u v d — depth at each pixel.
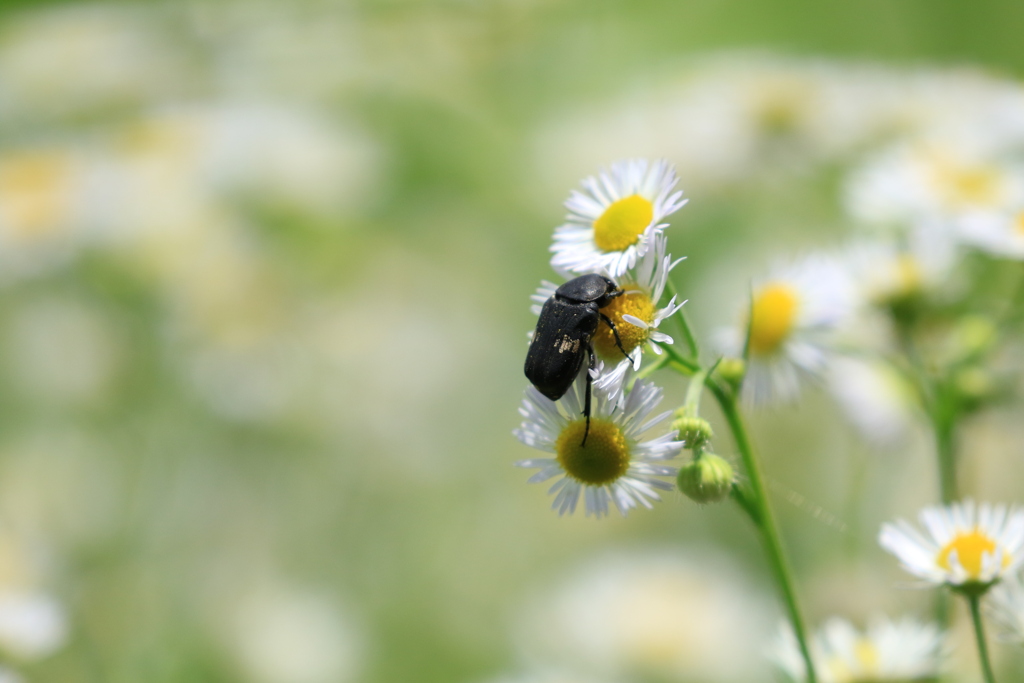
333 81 0.88
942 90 0.69
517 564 0.65
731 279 0.64
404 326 0.74
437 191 0.83
